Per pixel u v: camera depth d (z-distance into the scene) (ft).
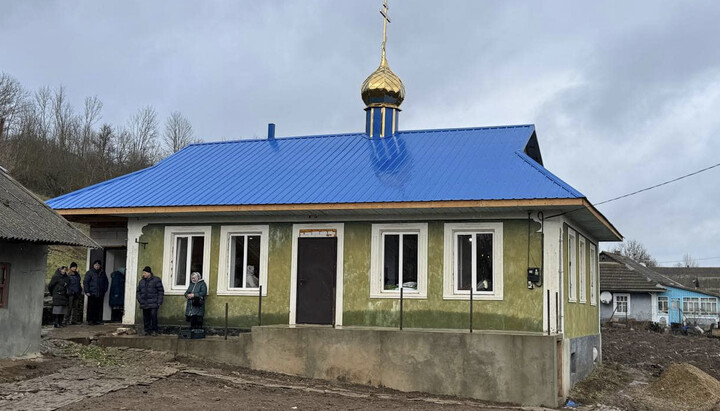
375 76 70.28
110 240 69.36
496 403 46.68
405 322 55.06
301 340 51.96
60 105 209.56
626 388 59.11
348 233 57.57
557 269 51.98
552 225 52.44
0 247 45.27
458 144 63.77
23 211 47.03
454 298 54.13
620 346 94.94
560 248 52.75
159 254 62.59
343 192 56.59
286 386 46.29
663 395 55.52
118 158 217.56
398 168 60.08
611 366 73.41
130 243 63.57
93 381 42.01
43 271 49.26
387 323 55.57
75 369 45.42
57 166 191.83
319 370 51.29
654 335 120.78
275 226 59.72
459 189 53.42
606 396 54.08
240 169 65.98
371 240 56.80
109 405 36.06
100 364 47.80
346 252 57.36
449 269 54.54
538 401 46.24
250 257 60.64
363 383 50.16
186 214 60.75
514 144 61.26
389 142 67.31
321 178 60.59
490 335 47.75
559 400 48.44
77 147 206.80
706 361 82.84
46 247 49.73
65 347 52.34
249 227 60.34
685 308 153.79
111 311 70.13
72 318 68.80
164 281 62.08
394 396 46.47
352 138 70.18
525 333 49.26
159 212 59.93
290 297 58.49
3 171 52.11
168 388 41.81
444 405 43.73
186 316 58.39
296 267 58.65
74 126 210.18
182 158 71.77
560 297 51.96
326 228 58.18
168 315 61.67
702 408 51.47
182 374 47.01
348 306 56.70
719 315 152.15
